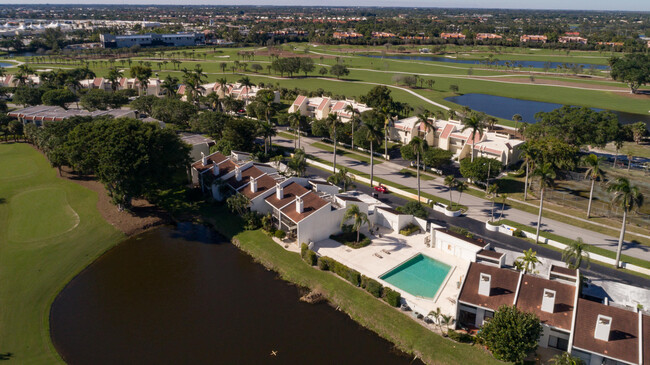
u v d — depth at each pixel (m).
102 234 91.00
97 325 65.75
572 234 88.75
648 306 66.06
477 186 114.19
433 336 61.31
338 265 75.31
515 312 56.16
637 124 154.00
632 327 54.62
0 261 80.19
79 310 69.12
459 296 62.41
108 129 94.56
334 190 102.56
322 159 136.50
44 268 79.25
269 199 94.38
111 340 62.75
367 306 68.06
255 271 79.81
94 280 77.25
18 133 158.88
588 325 55.47
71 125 128.12
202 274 79.00
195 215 100.81
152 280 77.19
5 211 99.75
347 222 89.69
